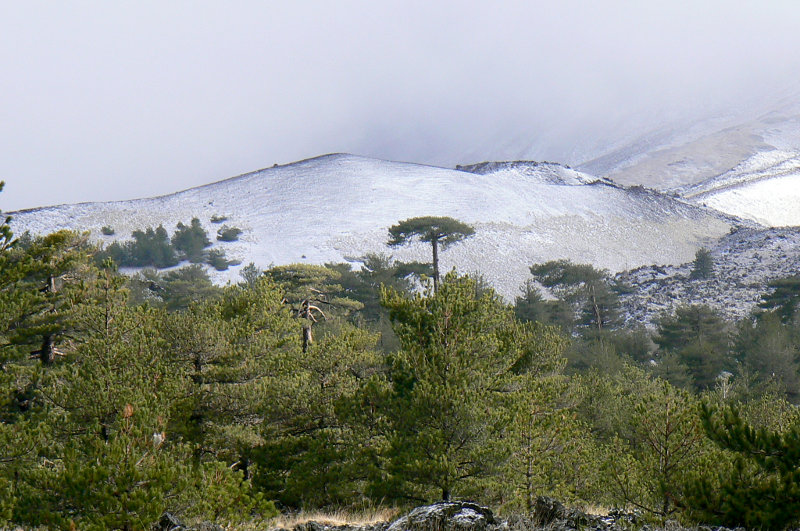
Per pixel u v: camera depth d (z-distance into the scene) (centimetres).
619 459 1469
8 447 1284
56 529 1012
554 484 1595
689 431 1302
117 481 1038
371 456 1755
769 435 970
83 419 1527
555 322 8156
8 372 1709
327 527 1110
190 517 1088
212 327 2088
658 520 1062
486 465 1519
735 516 951
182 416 1856
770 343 5159
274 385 1995
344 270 8219
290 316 2753
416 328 1711
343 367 2217
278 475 1922
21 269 1853
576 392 2331
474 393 1560
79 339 2356
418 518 877
